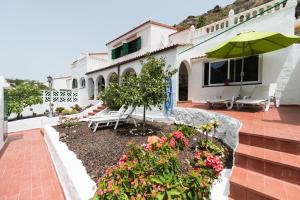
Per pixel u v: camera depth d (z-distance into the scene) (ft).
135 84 22.11
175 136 11.53
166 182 7.85
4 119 28.55
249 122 16.70
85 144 20.07
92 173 13.25
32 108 57.11
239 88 29.91
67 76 104.78
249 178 10.44
